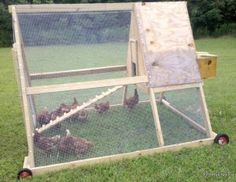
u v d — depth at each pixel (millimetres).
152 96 4754
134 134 5191
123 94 5820
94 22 5023
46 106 5465
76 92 5684
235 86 8258
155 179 3924
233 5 22031
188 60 4906
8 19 21578
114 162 4406
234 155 4441
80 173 4168
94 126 5434
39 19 4684
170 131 5281
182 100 5672
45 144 4656
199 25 22688
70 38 5020
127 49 5555
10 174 4266
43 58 5113
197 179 3900
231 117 5980
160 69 4785
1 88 9070
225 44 18094
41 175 4188
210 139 4863
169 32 4891
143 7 4895
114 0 21828
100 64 5684
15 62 4586
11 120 6262
